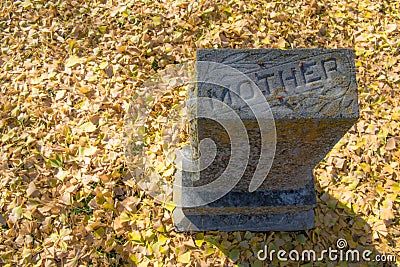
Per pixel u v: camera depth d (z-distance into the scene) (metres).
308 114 1.51
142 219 1.97
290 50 1.57
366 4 2.54
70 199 1.97
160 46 2.37
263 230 1.97
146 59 2.33
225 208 1.86
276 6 2.50
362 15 2.51
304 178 1.82
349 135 2.17
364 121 2.21
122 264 1.89
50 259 1.87
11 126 2.14
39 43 2.36
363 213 2.02
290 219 1.96
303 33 2.44
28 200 1.97
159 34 2.39
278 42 2.40
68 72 2.28
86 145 2.11
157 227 1.95
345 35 2.45
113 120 2.17
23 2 2.46
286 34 2.42
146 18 2.43
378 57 2.38
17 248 1.90
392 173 2.10
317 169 2.10
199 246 1.92
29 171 2.04
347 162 2.12
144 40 2.38
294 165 1.73
